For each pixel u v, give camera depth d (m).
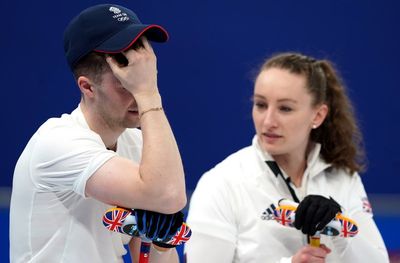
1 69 17.23
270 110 7.68
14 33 17.17
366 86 17.25
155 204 5.41
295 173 8.12
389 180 17.39
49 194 5.73
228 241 7.58
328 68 8.34
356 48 17.20
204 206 7.68
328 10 17.12
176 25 17.12
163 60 17.19
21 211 5.86
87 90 5.82
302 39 17.12
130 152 6.52
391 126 17.33
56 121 5.87
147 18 17.08
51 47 17.19
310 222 6.90
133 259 6.71
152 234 5.55
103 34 5.62
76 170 5.52
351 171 8.30
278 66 7.88
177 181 5.43
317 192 8.03
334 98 8.28
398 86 17.23
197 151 17.36
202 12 17.12
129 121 5.84
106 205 5.93
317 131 8.26
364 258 7.85
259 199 7.76
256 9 17.11
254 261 7.57
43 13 17.12
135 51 5.56
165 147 5.43
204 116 17.28
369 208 8.20
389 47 17.22
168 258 6.43
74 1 17.11
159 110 5.58
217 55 17.17
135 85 5.57
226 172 7.90
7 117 17.33
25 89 17.25
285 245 7.62
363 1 17.11
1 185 17.45
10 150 17.39
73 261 5.75
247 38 17.12
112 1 17.03
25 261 5.85
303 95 7.71
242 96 17.16
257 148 8.01
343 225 6.96
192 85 17.23
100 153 5.55
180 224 5.61
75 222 5.76
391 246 14.56
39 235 5.77
